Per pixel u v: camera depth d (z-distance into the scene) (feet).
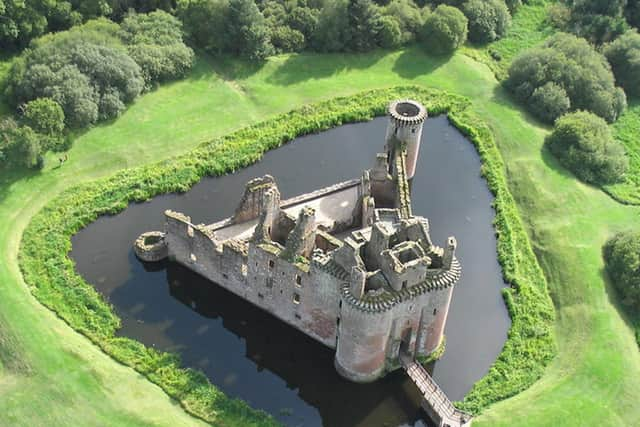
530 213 393.50
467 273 356.18
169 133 424.05
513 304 336.70
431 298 282.97
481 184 415.64
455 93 483.10
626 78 497.46
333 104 462.60
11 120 387.96
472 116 463.83
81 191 380.58
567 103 460.14
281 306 316.40
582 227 381.60
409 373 296.30
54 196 376.68
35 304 316.60
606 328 325.21
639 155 447.42
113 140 412.16
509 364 309.22
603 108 464.65
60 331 304.50
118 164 400.88
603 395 295.69
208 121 437.58
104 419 268.62
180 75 463.01
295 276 296.30
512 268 356.38
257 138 428.15
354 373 296.30
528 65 477.36
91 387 279.90
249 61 482.69
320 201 375.45
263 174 407.64
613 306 338.34
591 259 360.28
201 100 451.94
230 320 326.44
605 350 314.55
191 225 324.19
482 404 291.17
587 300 339.36
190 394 286.25
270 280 309.01
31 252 343.46
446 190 409.08
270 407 293.64
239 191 396.37
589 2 539.29
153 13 479.00
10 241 348.38
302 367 308.81
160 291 336.49
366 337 279.49
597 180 420.77
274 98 461.78
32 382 279.69
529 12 569.23
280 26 501.15
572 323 330.95
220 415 279.90
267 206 303.89
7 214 362.33
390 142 389.19
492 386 299.17
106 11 485.15
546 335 323.98
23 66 417.69
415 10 521.24
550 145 437.99
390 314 275.80
